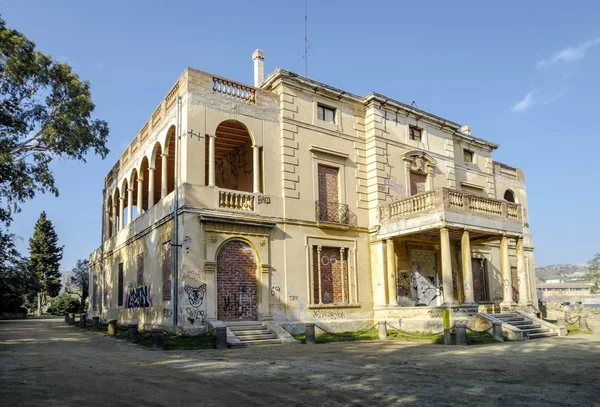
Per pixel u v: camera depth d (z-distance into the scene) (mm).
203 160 19969
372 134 25281
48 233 66812
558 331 20703
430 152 27734
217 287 19312
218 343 16141
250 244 20453
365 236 24578
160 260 21484
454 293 26828
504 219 23812
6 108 21031
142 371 10844
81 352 14859
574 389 8531
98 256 37375
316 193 22969
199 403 7648
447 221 21141
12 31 20391
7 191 22250
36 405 7551
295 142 22703
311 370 10797
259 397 7992
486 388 8625
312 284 21984
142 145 26578
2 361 12727
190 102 20047
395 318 22484
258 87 23875
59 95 22109
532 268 35312
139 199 26875
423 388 8633
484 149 32625
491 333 19172
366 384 9031
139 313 24438
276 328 19234
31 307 75812
